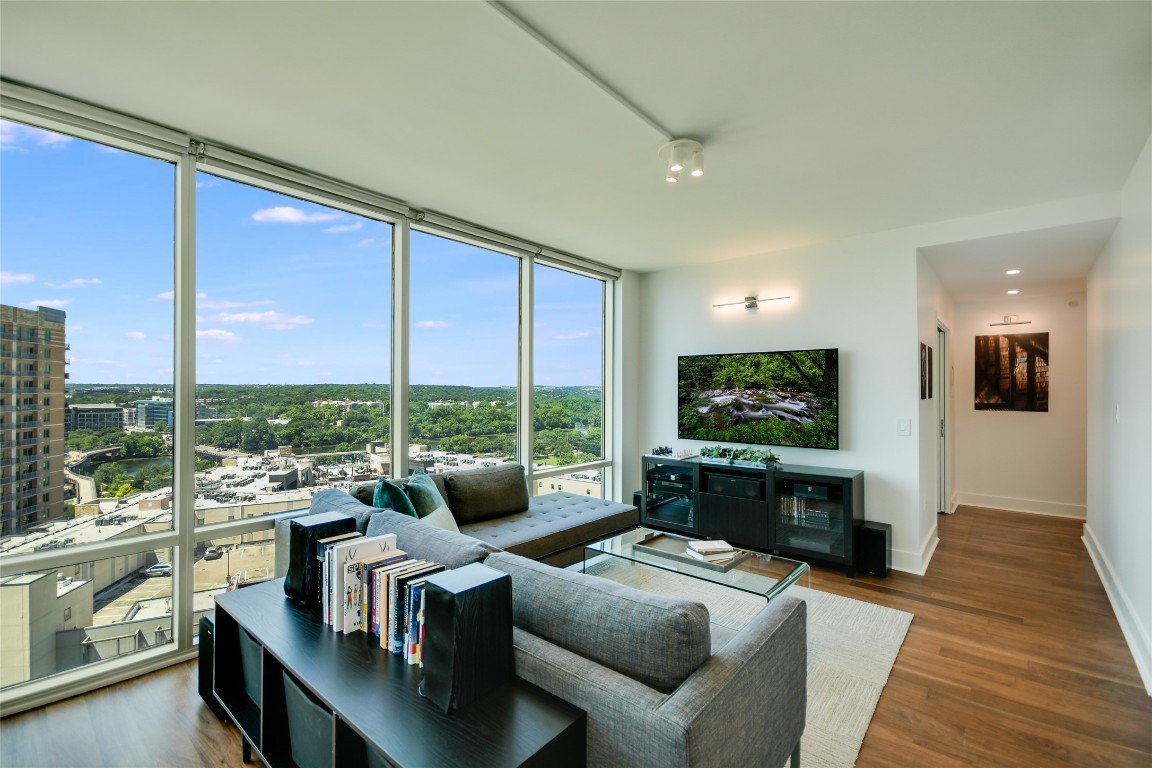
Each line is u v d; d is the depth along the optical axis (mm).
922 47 1856
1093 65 1939
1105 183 3066
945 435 5543
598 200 3414
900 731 2066
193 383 2643
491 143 2621
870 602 3314
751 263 4816
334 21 1744
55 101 2168
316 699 1478
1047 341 5566
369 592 1685
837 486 3854
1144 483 2600
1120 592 3062
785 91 2145
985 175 2961
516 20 1732
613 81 2090
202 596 2672
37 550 2256
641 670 1317
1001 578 3732
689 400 5125
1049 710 2191
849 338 4227
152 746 1934
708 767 1171
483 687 1326
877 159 2766
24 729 2021
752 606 3143
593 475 5320
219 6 1669
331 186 3064
